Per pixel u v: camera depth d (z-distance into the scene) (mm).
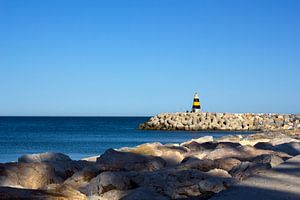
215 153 10781
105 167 9047
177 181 6945
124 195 6570
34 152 34219
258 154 10703
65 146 39844
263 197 5488
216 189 6586
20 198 5504
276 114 63969
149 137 49875
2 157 30344
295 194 5629
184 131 59594
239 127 59469
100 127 88062
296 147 11828
